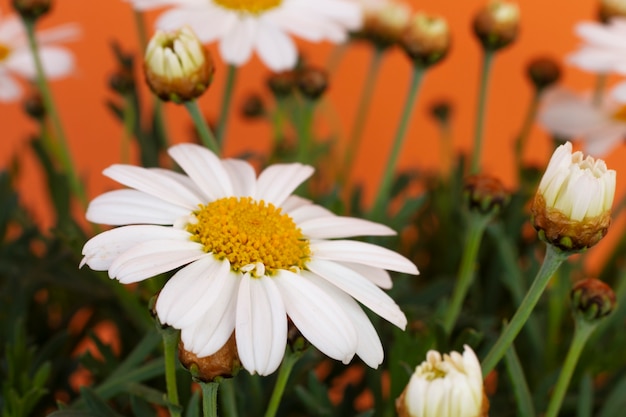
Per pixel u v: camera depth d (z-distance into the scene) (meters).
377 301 0.19
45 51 0.30
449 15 0.47
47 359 0.25
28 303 0.27
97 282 0.27
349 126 0.48
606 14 0.29
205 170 0.21
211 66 0.22
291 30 0.26
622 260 0.31
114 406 0.24
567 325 0.28
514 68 0.48
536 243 0.30
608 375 0.26
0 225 0.28
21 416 0.23
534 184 0.30
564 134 0.30
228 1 0.26
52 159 0.29
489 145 0.49
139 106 0.29
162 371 0.22
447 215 0.31
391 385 0.23
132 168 0.20
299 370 0.24
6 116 0.46
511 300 0.29
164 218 0.20
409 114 0.26
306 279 0.20
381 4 0.31
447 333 0.22
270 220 0.20
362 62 0.47
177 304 0.18
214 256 0.19
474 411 0.18
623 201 0.28
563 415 0.25
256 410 0.23
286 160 0.30
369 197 0.49
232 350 0.18
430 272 0.31
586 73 0.47
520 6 0.47
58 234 0.24
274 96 0.31
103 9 0.45
